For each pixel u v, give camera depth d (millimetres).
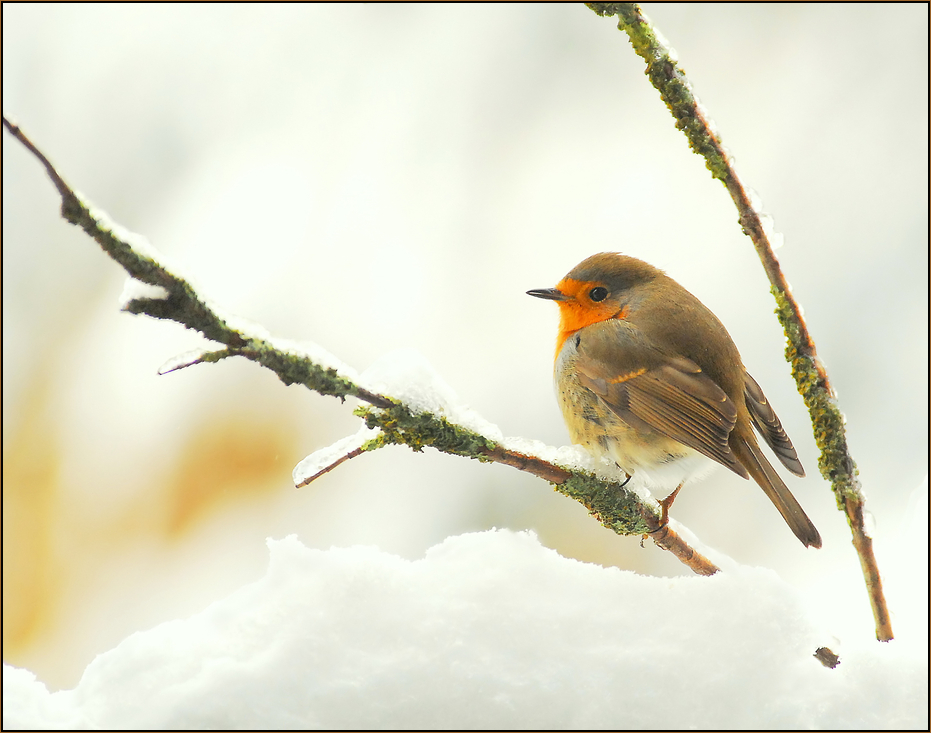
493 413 10891
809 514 9914
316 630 4141
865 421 10180
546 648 4121
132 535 10727
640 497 5457
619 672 3996
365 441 4641
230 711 3816
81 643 10359
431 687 3918
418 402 4605
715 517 10102
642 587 4453
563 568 4586
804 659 4082
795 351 4832
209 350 3969
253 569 10328
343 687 3910
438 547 4762
